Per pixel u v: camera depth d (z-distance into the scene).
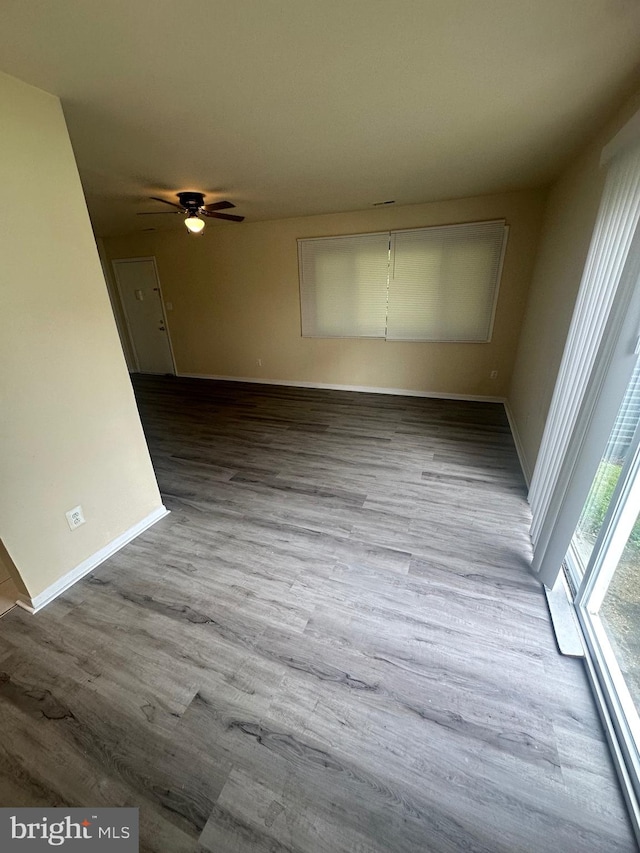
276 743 1.18
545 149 2.40
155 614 1.67
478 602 1.69
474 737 1.19
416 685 1.35
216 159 2.52
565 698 1.30
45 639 1.55
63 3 1.09
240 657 1.46
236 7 1.13
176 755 1.16
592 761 1.13
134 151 2.34
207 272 5.45
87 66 1.41
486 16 1.20
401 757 1.14
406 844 0.97
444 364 4.67
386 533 2.18
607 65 1.47
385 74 1.54
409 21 1.22
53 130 1.57
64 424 1.74
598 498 1.64
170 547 2.11
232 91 1.65
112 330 1.91
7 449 1.52
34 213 1.51
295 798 1.06
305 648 1.49
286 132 2.11
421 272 4.32
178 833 1.00
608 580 1.45
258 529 2.25
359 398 4.88
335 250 4.61
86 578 1.88
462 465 2.99
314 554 2.03
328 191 3.40
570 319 2.17
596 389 1.42
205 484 2.79
